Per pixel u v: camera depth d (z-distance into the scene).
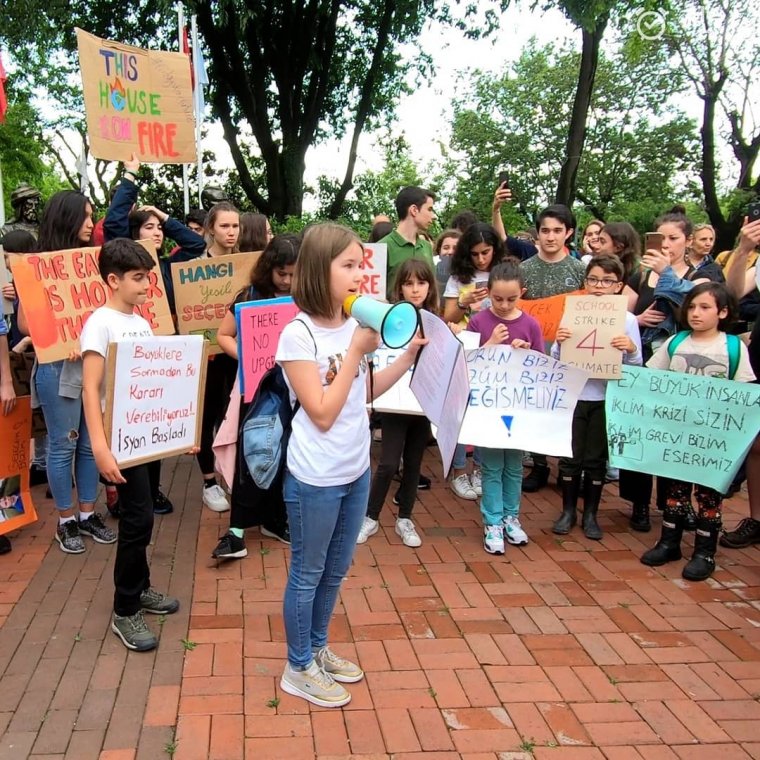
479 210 26.44
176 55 5.45
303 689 2.67
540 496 5.16
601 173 26.53
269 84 18.75
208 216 4.79
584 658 3.04
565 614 3.42
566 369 3.95
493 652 3.07
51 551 3.97
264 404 2.57
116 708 2.61
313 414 2.29
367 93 17.91
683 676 2.93
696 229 5.51
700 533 3.88
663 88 24.53
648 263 4.52
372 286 4.79
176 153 5.50
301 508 2.43
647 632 3.28
